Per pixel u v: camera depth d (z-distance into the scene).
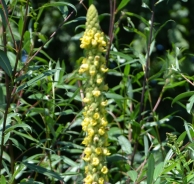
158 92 10.65
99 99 4.26
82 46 4.28
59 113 5.59
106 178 4.28
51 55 10.85
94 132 4.24
